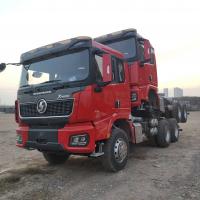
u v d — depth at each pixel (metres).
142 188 6.45
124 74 8.73
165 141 11.38
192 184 6.59
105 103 7.60
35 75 7.93
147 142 12.12
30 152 11.35
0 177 7.60
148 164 8.59
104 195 6.11
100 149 7.61
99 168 8.31
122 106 8.47
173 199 5.73
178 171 7.73
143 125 10.30
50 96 7.34
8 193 6.39
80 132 6.98
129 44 9.80
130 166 8.38
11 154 10.99
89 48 7.25
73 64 7.39
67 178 7.45
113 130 7.93
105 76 7.20
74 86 7.07
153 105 11.40
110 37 10.11
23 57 8.37
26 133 7.76
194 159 9.16
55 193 6.32
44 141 7.33
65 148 6.95
